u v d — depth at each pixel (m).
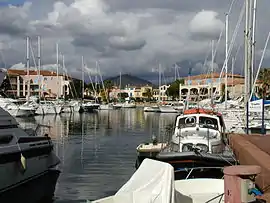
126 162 19.06
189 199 6.68
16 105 57.91
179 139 14.69
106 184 14.04
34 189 13.13
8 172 12.18
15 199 11.86
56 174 15.76
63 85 110.75
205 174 13.13
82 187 13.55
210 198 7.85
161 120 58.34
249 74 24.25
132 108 108.94
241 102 41.78
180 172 13.07
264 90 65.38
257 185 8.57
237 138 17.02
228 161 13.04
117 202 5.82
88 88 130.38
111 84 159.12
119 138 31.59
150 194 5.69
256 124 27.42
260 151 12.00
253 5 24.84
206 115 16.61
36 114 64.38
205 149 14.12
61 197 12.21
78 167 17.56
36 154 13.92
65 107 75.75
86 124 48.78
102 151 23.33
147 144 20.70
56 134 34.94
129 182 6.16
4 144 12.34
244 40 24.66
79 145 26.58
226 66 40.00
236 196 5.86
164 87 149.38
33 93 99.88
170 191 5.66
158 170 6.00
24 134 13.89
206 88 63.81
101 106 94.75
